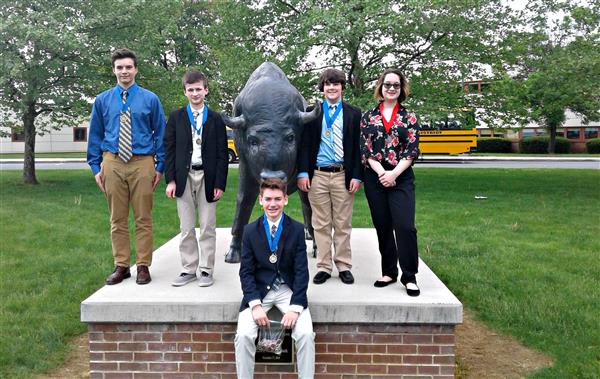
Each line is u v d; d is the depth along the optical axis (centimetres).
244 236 366
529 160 2697
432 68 1355
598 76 1286
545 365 445
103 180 431
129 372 397
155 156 443
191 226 434
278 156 405
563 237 899
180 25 2728
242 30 1427
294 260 363
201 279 432
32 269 711
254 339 351
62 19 1305
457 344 493
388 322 388
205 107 429
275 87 422
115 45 1370
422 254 788
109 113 424
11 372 432
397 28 1221
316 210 441
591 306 561
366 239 623
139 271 437
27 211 1138
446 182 1664
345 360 394
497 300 585
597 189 1486
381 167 409
